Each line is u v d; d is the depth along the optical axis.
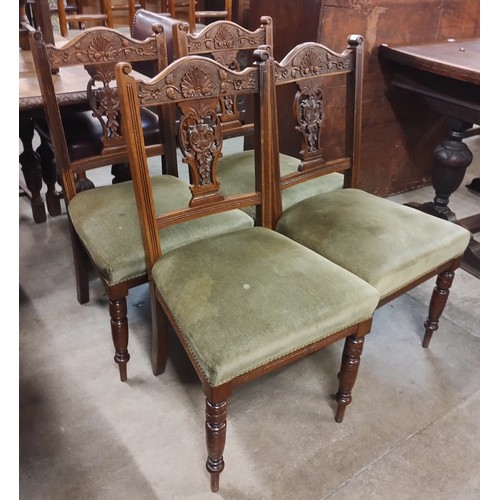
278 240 1.23
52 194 2.25
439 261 1.29
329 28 1.84
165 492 1.12
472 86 1.70
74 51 1.30
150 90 1.04
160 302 1.19
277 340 0.95
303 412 1.33
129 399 1.36
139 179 1.09
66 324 1.64
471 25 2.28
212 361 0.90
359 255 1.20
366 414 1.34
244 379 0.98
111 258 1.20
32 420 1.29
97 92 1.38
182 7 3.25
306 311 1.00
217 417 0.98
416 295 1.84
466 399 1.39
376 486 1.15
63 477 1.15
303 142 1.38
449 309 1.77
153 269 1.17
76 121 1.81
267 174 1.29
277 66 1.21
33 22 2.21
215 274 1.08
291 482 1.15
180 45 1.50
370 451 1.23
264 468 1.18
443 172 2.03
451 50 1.96
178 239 1.28
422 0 2.04
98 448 1.22
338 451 1.23
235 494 1.12
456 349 1.58
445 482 1.17
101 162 1.47
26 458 1.19
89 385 1.40
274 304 1.00
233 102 1.64
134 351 1.53
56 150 1.38
